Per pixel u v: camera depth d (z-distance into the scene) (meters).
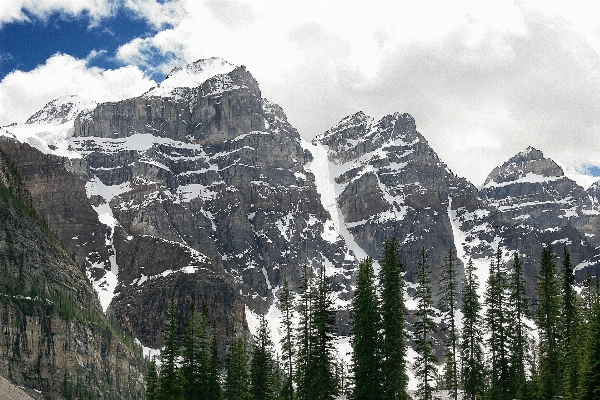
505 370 148.50
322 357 144.88
